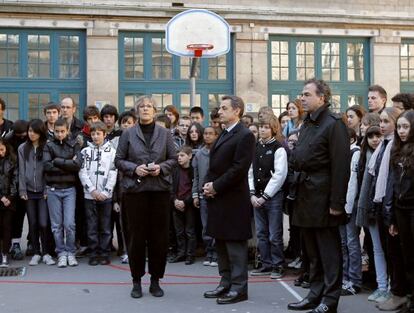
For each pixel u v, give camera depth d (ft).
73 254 25.99
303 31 56.49
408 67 59.67
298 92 56.85
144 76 54.13
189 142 27.81
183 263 26.40
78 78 53.26
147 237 20.40
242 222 19.57
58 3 51.62
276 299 20.08
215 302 19.75
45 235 26.08
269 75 56.29
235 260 19.80
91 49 52.49
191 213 26.27
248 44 55.21
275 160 22.94
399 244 18.10
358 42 58.54
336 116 17.67
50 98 52.85
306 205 17.79
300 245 23.61
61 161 25.18
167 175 20.10
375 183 19.01
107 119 28.22
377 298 19.56
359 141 21.89
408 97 19.62
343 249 21.12
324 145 17.53
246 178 19.70
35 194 25.93
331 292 17.71
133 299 20.17
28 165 25.81
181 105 54.85
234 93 55.26
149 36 54.19
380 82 58.34
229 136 19.57
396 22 58.34
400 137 17.25
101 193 25.43
